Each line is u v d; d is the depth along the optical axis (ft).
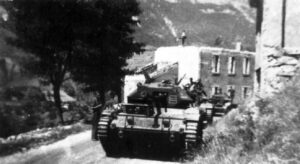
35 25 87.40
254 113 35.12
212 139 38.63
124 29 103.60
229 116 46.52
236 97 184.14
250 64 190.19
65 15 90.74
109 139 41.68
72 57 94.68
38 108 89.40
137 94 42.83
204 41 458.09
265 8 41.81
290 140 27.45
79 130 70.90
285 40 41.19
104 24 97.04
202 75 170.50
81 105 117.39
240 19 553.23
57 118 93.40
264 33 41.75
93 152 45.44
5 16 89.25
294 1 40.93
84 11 91.56
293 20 40.93
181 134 38.63
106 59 99.40
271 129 30.35
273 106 32.71
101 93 102.78
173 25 490.08
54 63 92.53
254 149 29.96
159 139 39.99
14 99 82.64
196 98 50.75
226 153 31.71
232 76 182.80
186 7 536.42
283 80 40.22
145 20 473.67
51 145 53.57
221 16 546.67
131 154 42.50
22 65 84.58
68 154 45.75
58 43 91.76
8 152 48.78
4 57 82.43
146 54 199.72
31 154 47.55
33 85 88.99
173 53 175.63
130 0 99.91
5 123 80.33
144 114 40.96
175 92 42.45
